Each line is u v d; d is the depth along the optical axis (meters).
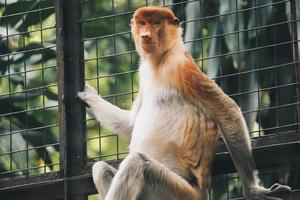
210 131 13.67
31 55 16.62
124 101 16.25
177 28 14.02
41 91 16.55
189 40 15.31
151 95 13.89
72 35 14.08
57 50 14.05
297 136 13.21
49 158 16.36
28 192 13.84
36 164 16.31
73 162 13.79
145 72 14.08
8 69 15.06
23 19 16.45
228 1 15.27
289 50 14.87
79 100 14.06
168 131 13.70
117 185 12.99
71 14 14.10
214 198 15.48
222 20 15.24
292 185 14.53
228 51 15.16
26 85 15.76
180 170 13.58
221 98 13.70
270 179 14.83
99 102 14.33
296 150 13.21
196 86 13.73
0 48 16.52
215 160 13.76
